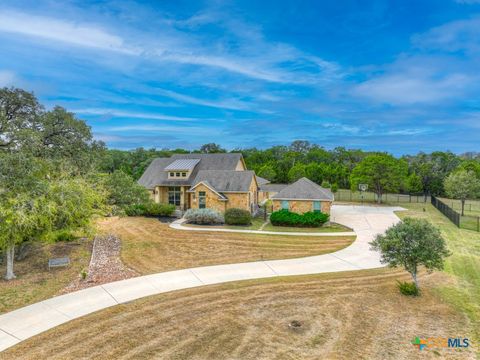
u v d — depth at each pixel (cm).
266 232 2467
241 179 3156
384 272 1538
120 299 1198
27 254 1802
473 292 1298
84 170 2402
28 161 1406
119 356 837
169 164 3769
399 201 5184
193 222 2814
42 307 1125
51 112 2305
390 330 989
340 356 850
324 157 8612
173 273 1506
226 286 1342
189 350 867
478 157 9900
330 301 1196
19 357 830
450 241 2275
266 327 998
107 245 2031
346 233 2458
